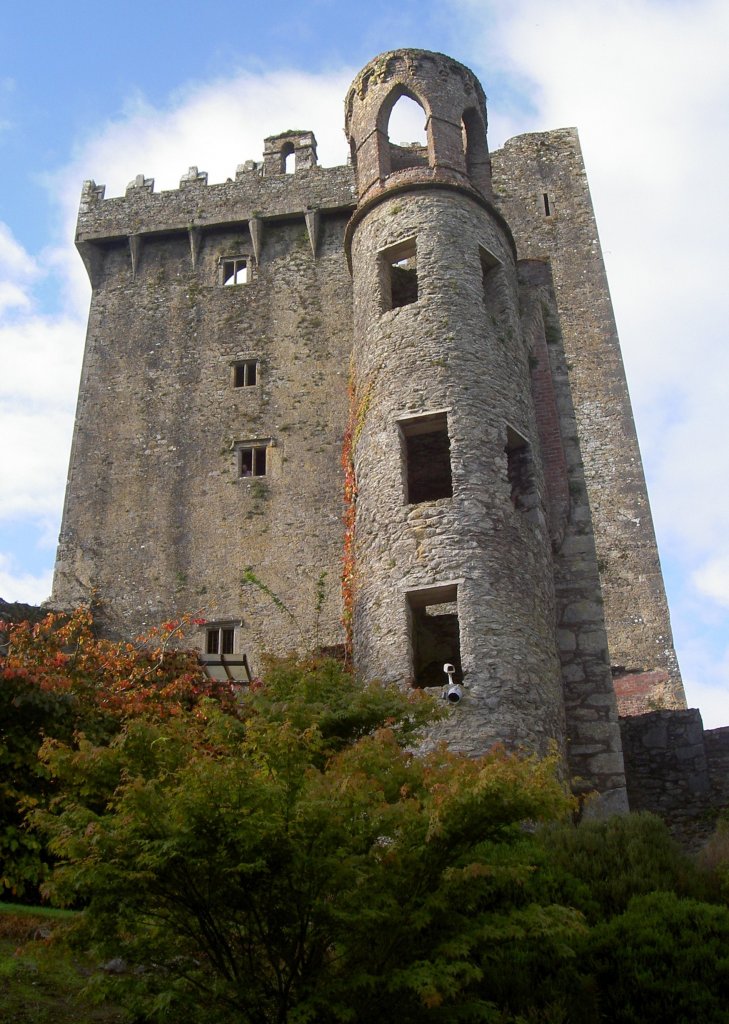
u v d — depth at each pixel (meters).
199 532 26.09
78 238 30.89
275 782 8.16
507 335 20.50
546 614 17.91
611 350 30.17
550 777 9.08
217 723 9.62
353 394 21.11
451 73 23.83
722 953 10.16
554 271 31.59
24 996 9.49
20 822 12.09
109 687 15.02
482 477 18.08
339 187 30.27
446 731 15.72
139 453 27.56
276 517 25.91
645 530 27.52
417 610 19.86
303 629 24.27
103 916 8.28
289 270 29.67
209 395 28.06
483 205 21.89
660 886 11.64
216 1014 8.15
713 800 16.75
